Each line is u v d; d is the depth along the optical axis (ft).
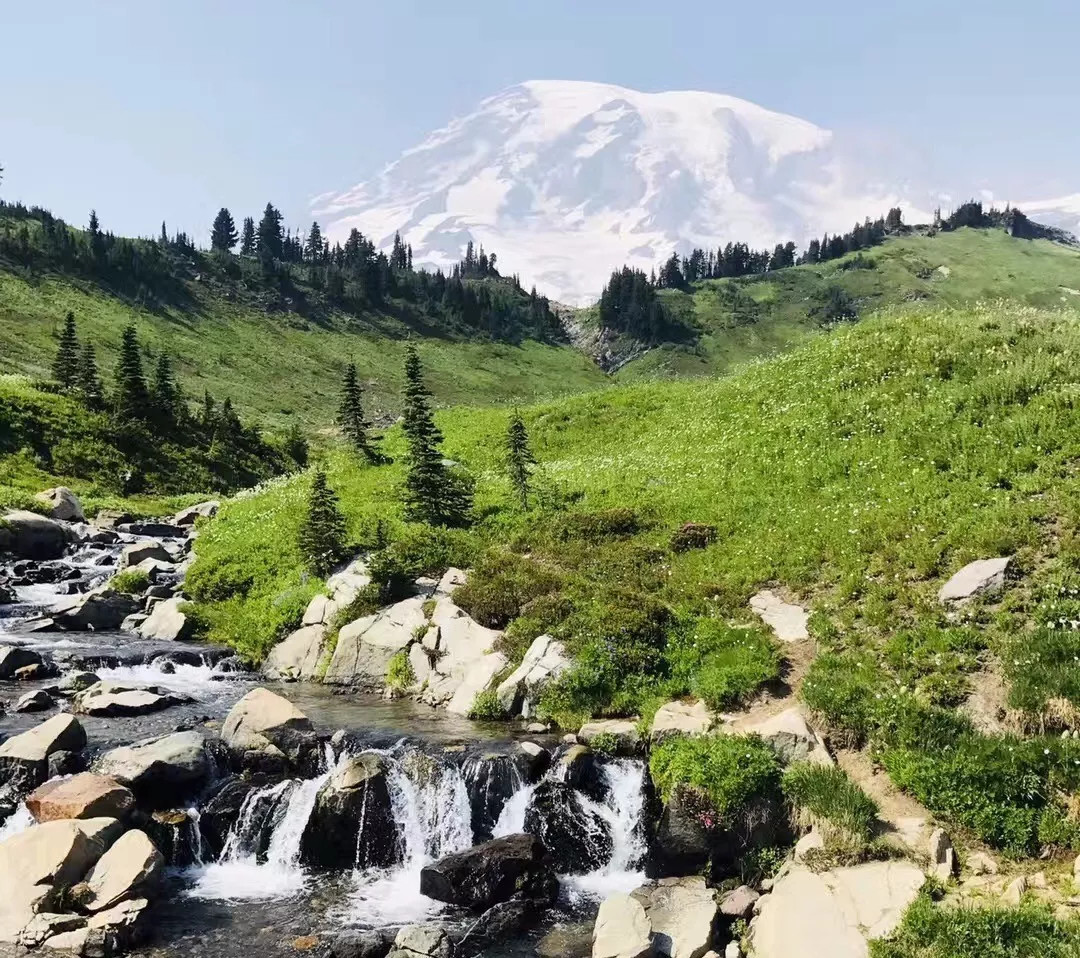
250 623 88.02
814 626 63.21
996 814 41.83
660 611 69.46
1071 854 39.47
